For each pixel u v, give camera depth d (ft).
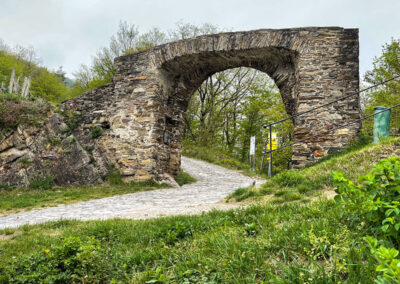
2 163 35.22
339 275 6.87
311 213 11.44
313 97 28.96
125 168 36.14
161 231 12.91
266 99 81.76
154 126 35.60
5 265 10.95
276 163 70.44
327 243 8.26
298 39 29.99
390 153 18.58
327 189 17.37
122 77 38.04
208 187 35.14
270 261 8.37
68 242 10.93
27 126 37.70
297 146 28.89
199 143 80.07
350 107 28.22
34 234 15.40
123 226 14.62
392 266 4.68
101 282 9.80
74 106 40.96
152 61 36.47
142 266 9.92
